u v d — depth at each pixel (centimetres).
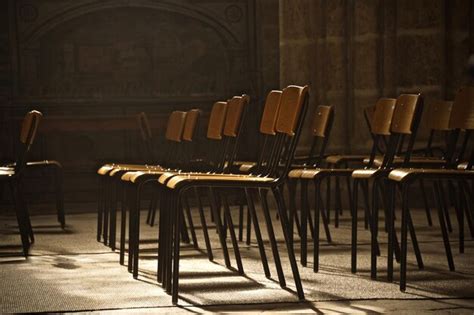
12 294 466
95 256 625
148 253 636
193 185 443
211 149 792
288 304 423
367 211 704
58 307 424
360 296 441
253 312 404
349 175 549
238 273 526
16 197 635
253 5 1350
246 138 1309
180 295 450
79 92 1303
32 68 1325
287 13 1009
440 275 509
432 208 953
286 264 563
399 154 754
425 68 966
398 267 545
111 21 1348
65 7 1326
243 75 1345
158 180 499
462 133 964
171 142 819
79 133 1307
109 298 446
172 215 460
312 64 1004
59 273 541
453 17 973
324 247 648
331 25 993
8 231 820
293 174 571
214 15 1348
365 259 582
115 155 1320
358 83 985
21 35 1320
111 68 1351
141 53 1354
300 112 450
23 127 682
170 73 1358
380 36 979
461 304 418
